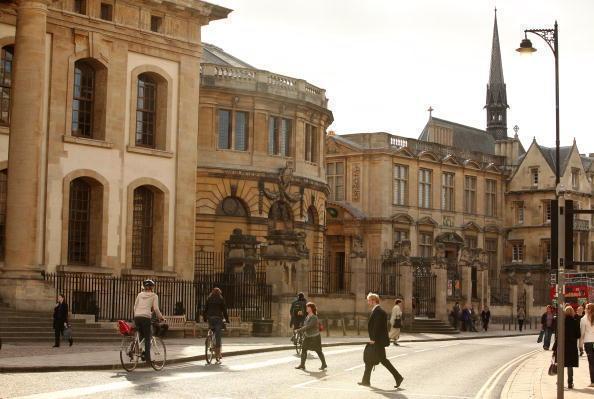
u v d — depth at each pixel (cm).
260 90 6288
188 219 4734
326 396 2075
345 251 8169
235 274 4616
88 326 3684
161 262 4631
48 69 4225
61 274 4184
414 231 8412
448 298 6719
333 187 8419
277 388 2198
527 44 2927
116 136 4456
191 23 4794
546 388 2416
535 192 9488
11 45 4103
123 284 4347
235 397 1984
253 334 4384
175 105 4731
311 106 6619
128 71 4525
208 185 6069
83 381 2191
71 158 4291
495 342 5188
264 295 4494
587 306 2592
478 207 9250
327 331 4969
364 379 2344
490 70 12738
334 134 8594
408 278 5938
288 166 6291
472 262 7300
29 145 3778
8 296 3662
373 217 8131
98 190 4406
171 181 4700
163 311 4466
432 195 8688
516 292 8112
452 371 2906
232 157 6197
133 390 2036
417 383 2469
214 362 2894
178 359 2833
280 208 6275
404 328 5872
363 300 5406
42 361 2577
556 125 2906
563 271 1914
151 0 4581
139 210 4638
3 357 2709
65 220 4256
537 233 9444
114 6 4469
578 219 9800
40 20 3847
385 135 8200
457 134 9994
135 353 2489
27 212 3750
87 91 4428
